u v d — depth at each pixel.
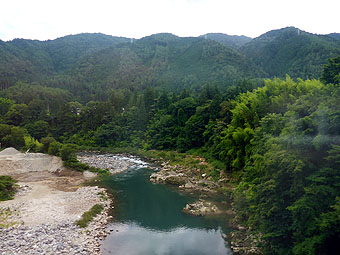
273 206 22.41
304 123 23.55
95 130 106.81
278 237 22.38
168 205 40.53
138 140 96.31
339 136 21.58
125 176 58.56
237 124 53.03
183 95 105.44
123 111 118.12
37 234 28.45
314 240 18.28
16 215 33.97
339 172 20.03
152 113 103.88
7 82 184.25
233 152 50.41
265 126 35.22
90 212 35.44
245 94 66.06
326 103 24.03
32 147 77.31
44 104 132.00
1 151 70.56
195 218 35.66
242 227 31.72
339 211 17.64
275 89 51.78
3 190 42.31
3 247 25.39
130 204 40.91
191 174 56.81
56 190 46.84
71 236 28.66
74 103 147.00
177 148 83.62
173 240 29.58
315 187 20.05
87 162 69.75
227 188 47.38
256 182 29.03
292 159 21.75
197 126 80.38
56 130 107.81
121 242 28.83
